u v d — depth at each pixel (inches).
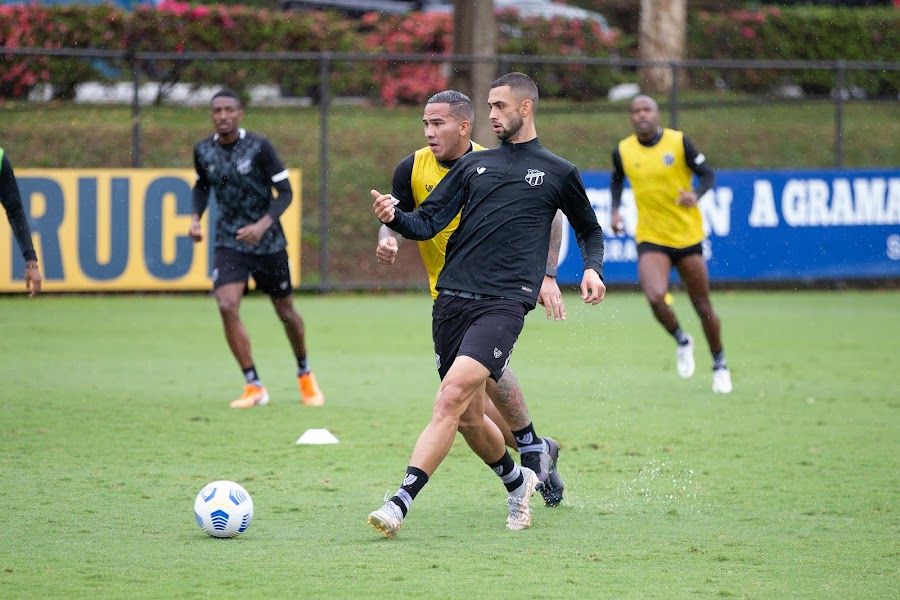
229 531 745.0
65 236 2277.3
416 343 1898.4
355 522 800.3
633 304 2480.3
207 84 2847.0
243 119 2866.6
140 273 2313.0
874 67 2672.2
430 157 874.1
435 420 748.0
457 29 2920.8
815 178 2628.0
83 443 1076.5
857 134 3292.3
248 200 1289.4
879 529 797.2
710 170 1433.3
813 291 2810.0
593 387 1498.5
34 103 2645.2
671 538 767.7
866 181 2659.9
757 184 2596.0
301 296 2566.4
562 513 842.8
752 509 856.3
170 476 940.6
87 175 2279.8
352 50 3024.1
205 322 2089.1
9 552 707.4
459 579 660.7
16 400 1309.1
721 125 3250.5
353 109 2984.7
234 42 2950.3
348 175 2805.1
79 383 1446.9
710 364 1724.9
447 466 1013.2
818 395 1435.8
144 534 755.4
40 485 899.4
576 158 2933.1
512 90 786.2
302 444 1090.1
